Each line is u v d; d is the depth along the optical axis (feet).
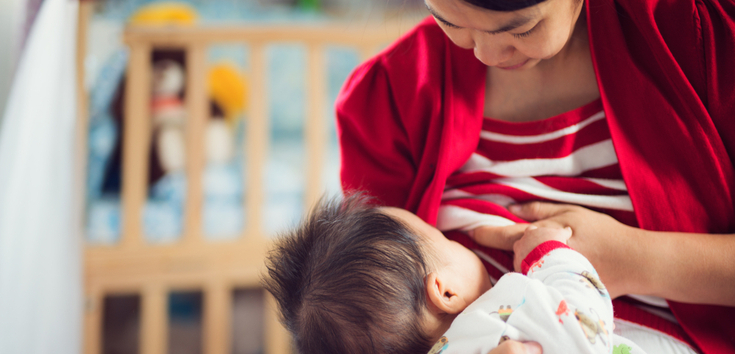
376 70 2.75
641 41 2.26
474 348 2.14
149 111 6.20
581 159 2.41
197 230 5.92
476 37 1.92
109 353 6.28
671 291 2.13
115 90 6.29
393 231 2.44
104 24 7.01
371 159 2.88
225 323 5.95
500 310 2.19
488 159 2.56
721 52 2.15
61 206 4.31
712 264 2.06
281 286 2.67
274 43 6.03
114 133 6.22
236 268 5.95
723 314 2.24
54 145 4.28
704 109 2.13
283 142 6.92
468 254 2.51
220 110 6.70
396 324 2.35
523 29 1.79
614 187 2.36
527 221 2.50
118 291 5.83
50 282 4.24
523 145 2.46
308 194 6.11
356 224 2.53
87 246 5.79
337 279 2.42
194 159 5.91
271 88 7.13
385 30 6.01
